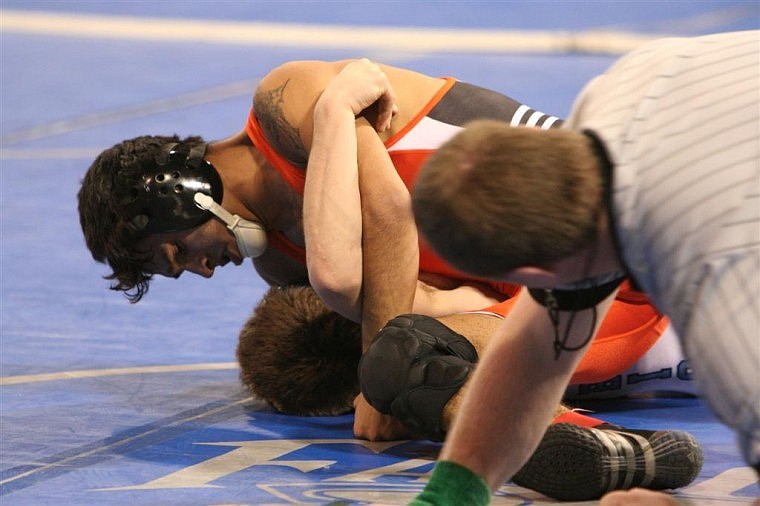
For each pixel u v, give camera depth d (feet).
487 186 11.89
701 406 23.48
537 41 75.10
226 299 30.91
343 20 86.22
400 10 90.89
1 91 62.28
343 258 20.84
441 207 12.06
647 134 12.21
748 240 11.46
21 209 39.91
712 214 11.65
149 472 19.01
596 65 67.77
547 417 15.03
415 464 19.63
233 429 21.68
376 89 22.12
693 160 11.89
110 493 17.93
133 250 22.89
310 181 21.33
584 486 17.52
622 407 23.45
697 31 76.28
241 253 23.34
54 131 52.90
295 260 24.31
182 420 22.00
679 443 17.90
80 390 23.59
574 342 14.32
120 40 79.51
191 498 17.66
